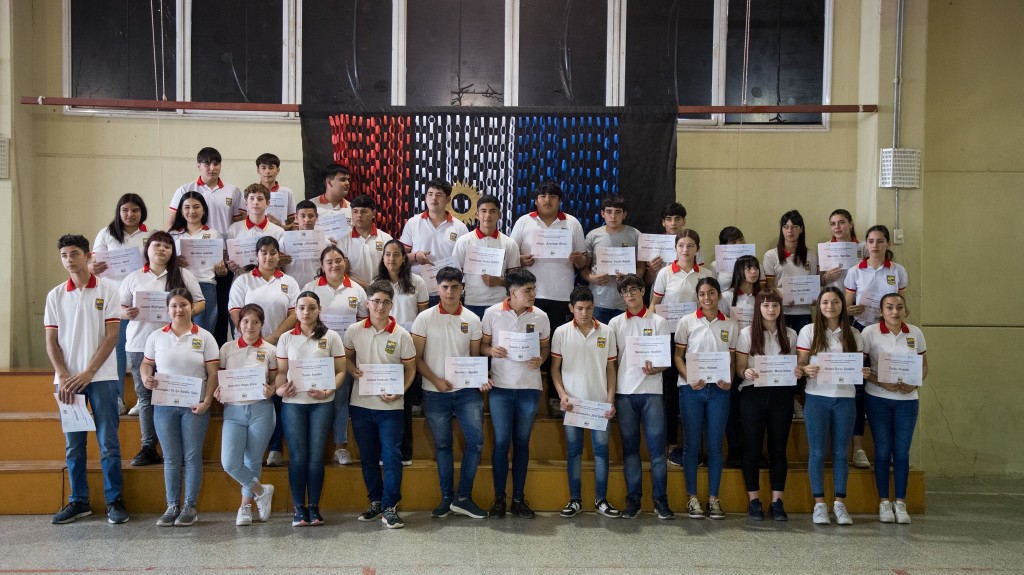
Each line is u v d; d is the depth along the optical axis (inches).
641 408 218.5
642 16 293.7
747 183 293.3
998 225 294.2
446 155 280.5
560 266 246.7
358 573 170.7
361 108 278.8
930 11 292.5
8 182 267.4
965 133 293.4
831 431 228.2
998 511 236.5
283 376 205.6
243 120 287.6
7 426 226.2
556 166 281.4
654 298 240.4
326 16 292.2
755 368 215.9
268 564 175.2
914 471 234.1
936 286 293.4
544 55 293.7
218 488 218.4
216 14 290.2
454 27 293.9
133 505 214.7
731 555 187.5
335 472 221.1
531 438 240.2
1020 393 293.3
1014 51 293.6
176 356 201.8
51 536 193.8
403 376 208.1
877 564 183.3
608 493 227.0
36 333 279.7
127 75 287.9
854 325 248.1
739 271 235.9
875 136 278.4
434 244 249.3
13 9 269.1
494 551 186.9
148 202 285.7
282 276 225.0
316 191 278.4
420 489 223.3
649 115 280.5
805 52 293.0
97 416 204.5
